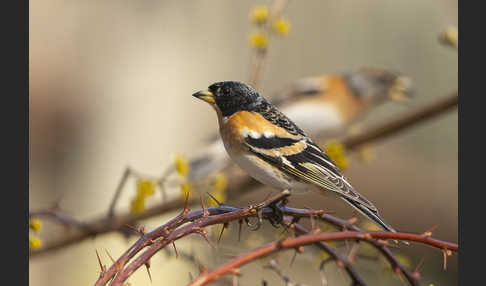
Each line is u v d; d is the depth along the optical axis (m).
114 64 15.12
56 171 14.57
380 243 3.69
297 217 4.30
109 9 15.02
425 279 12.79
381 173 18.22
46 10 14.66
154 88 15.34
